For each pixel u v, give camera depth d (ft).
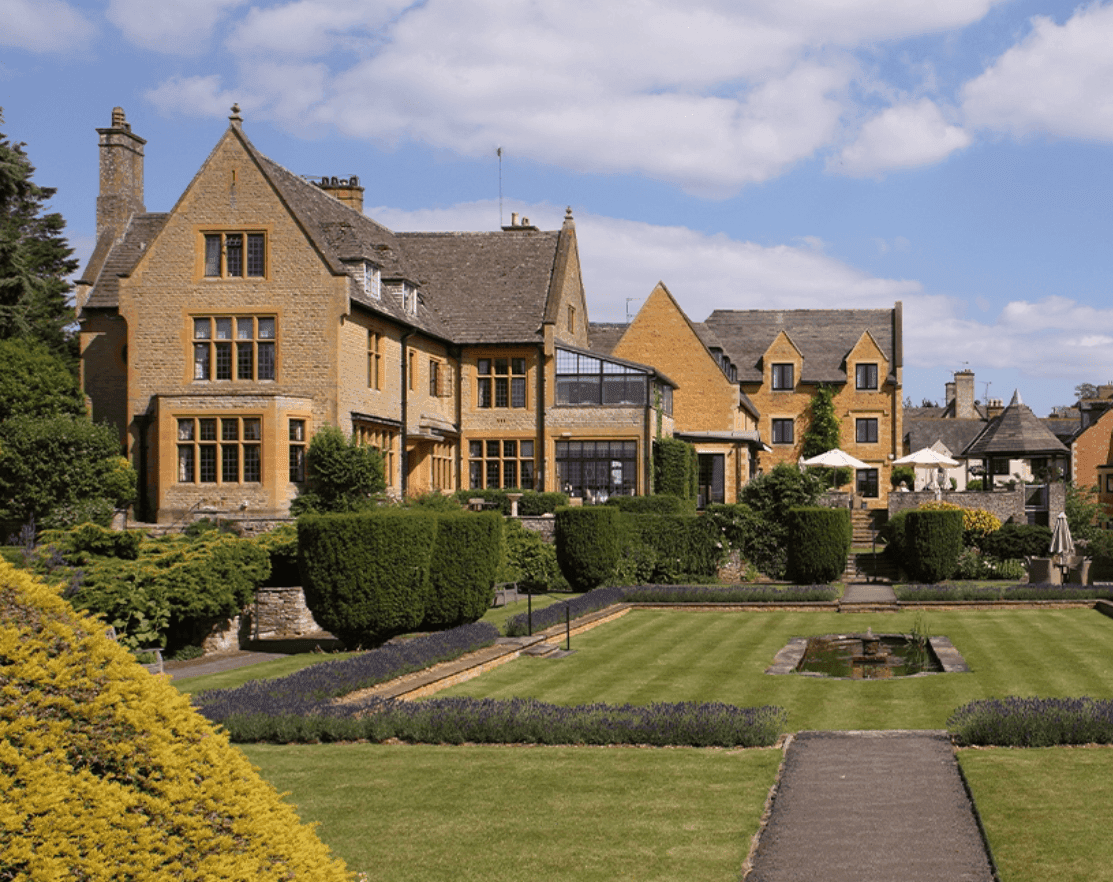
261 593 80.69
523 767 37.45
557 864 27.63
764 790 34.14
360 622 68.80
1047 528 127.54
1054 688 54.90
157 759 17.21
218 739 18.65
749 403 192.95
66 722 16.76
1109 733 39.34
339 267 109.40
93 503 100.89
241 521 100.94
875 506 198.49
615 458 136.87
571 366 138.62
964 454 181.57
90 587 66.18
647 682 58.08
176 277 110.93
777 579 117.80
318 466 104.53
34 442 101.65
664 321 172.76
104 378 123.65
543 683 57.82
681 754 39.29
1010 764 36.24
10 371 114.52
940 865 26.96
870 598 96.27
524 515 124.77
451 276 149.48
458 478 141.08
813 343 208.13
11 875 15.39
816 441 198.39
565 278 148.66
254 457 106.01
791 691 55.16
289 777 36.29
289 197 117.08
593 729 41.50
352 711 44.14
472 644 63.82
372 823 31.09
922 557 112.78
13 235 147.54
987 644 70.90
